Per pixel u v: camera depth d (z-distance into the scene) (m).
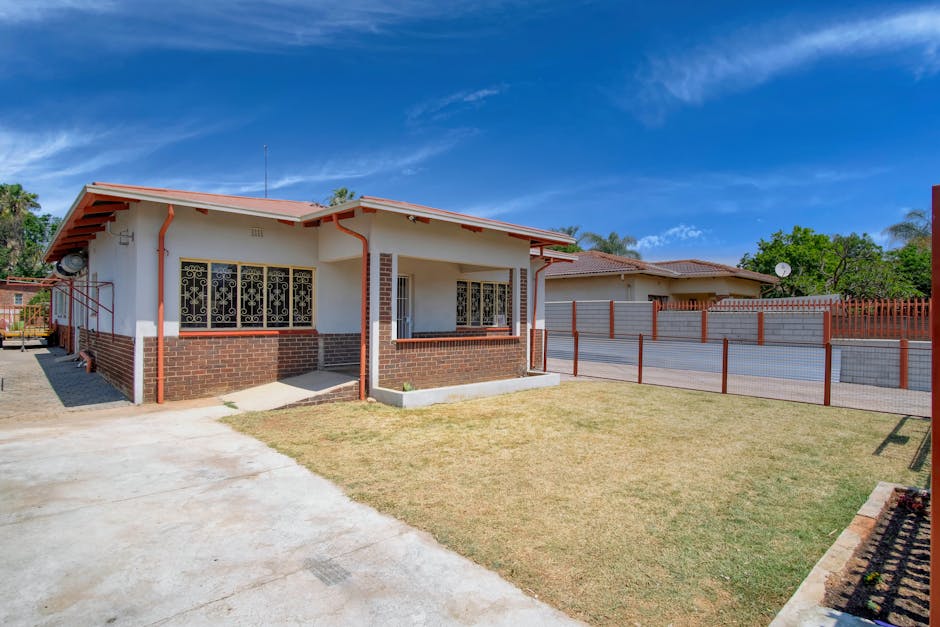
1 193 43.84
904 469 5.62
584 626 2.80
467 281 13.65
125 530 3.92
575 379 12.68
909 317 11.94
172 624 2.77
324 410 8.24
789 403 9.50
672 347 16.09
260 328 9.74
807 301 18.56
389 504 4.48
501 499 4.63
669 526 4.09
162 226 8.46
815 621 2.77
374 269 9.02
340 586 3.17
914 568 3.43
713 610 2.97
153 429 6.96
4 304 34.47
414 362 9.72
